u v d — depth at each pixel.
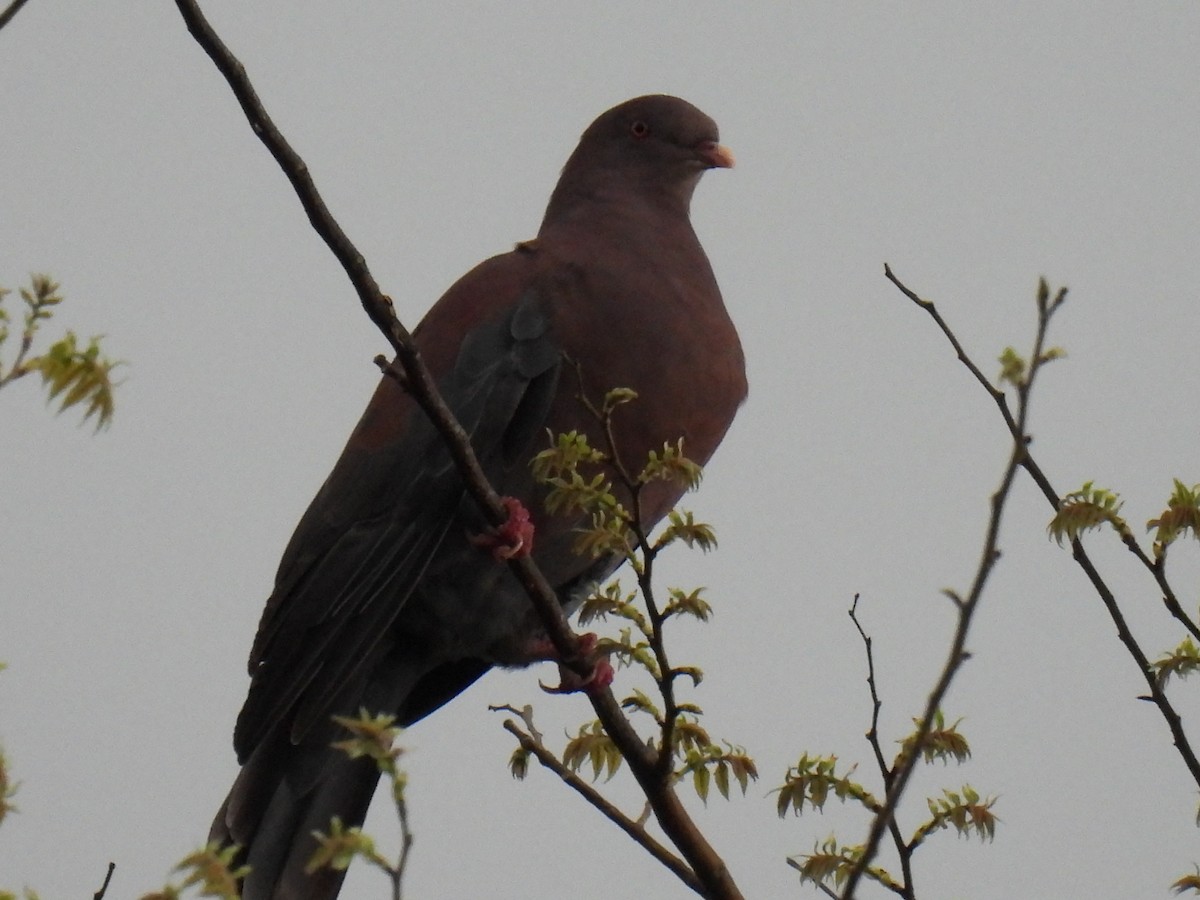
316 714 10.22
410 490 10.42
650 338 10.62
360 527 10.46
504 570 10.67
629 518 7.68
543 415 10.53
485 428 10.48
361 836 5.21
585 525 10.55
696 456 10.97
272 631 10.50
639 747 7.98
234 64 7.08
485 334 10.68
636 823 8.05
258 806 10.26
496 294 10.83
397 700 11.17
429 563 10.52
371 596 10.35
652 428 10.59
